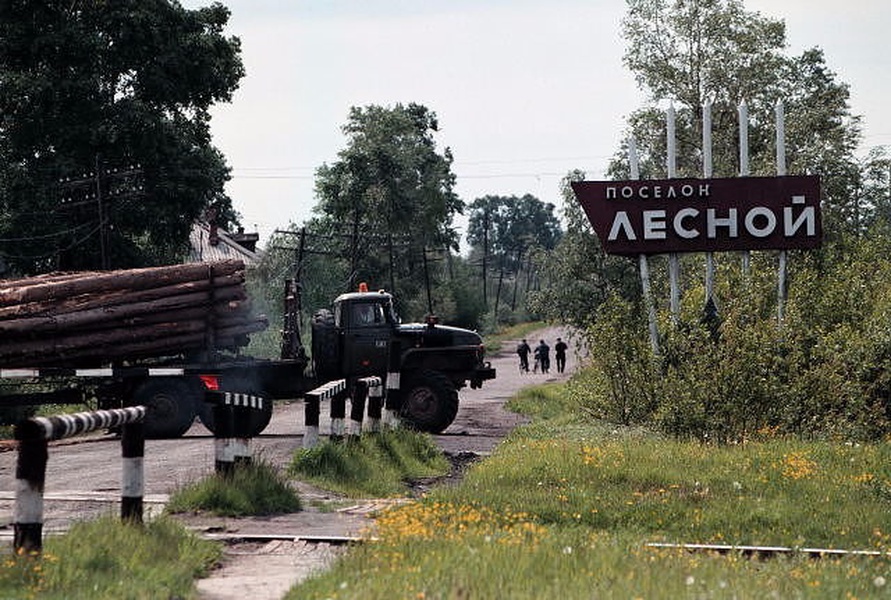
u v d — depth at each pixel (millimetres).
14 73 95250
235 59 105875
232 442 24656
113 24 97938
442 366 47406
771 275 44750
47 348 40781
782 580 14609
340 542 19406
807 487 25781
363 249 172375
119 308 41469
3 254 95875
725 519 21875
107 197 94250
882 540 19969
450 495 24422
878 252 65000
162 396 42375
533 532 17922
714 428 37344
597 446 33250
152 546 16672
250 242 166750
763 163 96500
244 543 19516
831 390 38844
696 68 109688
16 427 15438
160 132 98500
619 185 46750
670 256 46812
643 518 22094
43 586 13750
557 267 126875
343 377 46875
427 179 182375
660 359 42500
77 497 25156
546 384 96062
